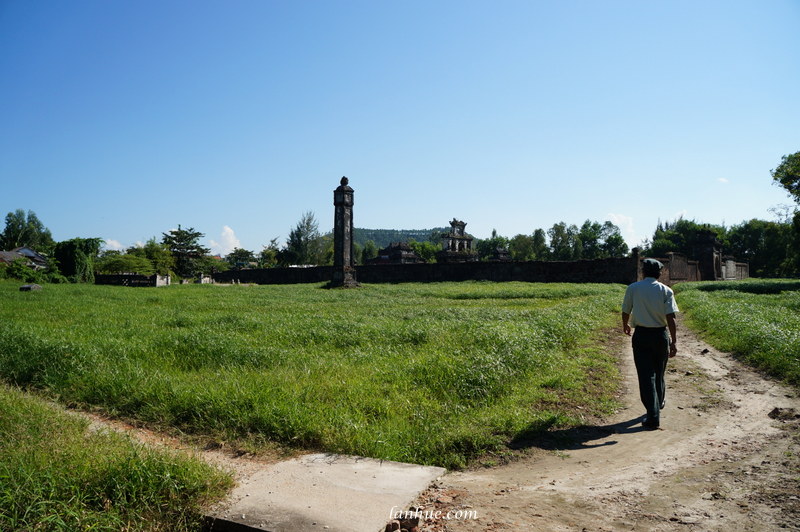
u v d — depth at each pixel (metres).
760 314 11.96
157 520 2.93
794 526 2.73
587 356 8.25
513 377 6.21
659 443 4.37
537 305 18.03
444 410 5.05
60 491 3.00
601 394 6.02
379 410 4.91
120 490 3.04
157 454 3.46
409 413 4.91
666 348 5.12
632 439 4.51
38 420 4.39
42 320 11.73
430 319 11.88
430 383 5.83
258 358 7.02
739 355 8.46
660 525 2.82
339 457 3.90
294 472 3.58
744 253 70.38
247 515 2.87
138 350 7.46
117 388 5.65
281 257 72.88
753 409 5.39
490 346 7.54
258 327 10.32
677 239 75.31
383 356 7.40
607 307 16.16
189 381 5.90
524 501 3.20
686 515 2.94
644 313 5.10
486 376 5.85
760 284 28.33
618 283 31.42
